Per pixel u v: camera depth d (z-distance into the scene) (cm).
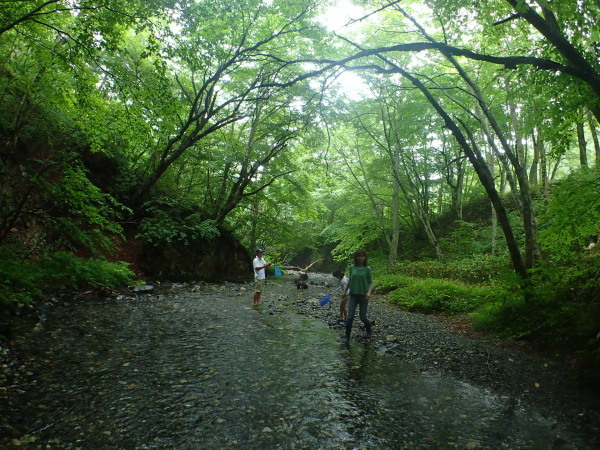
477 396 433
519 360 558
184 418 353
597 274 628
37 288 834
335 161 2181
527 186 868
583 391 439
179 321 769
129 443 303
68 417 339
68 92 1053
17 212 839
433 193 2323
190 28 858
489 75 1159
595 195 601
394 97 1709
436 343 672
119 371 464
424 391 448
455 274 1431
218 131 2003
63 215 1117
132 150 1505
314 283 1977
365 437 332
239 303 1088
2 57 1020
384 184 2209
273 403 399
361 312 700
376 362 565
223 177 1898
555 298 658
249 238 2580
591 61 554
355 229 2228
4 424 316
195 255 1563
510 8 684
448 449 313
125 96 970
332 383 468
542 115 665
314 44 1313
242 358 553
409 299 1134
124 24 938
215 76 1190
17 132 1037
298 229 2925
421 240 2300
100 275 1045
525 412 389
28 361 464
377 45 1413
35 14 768
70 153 1141
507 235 713
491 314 758
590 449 314
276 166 1961
